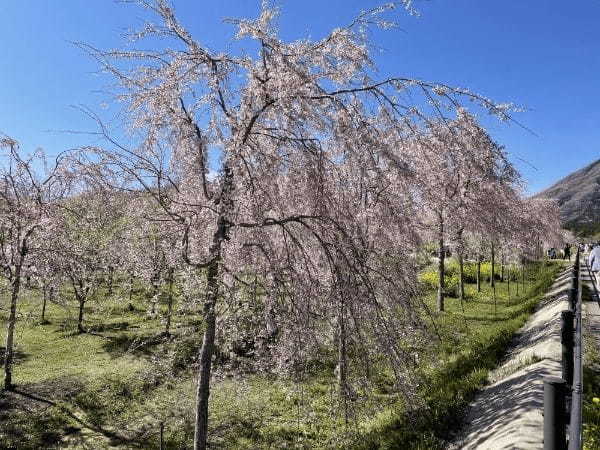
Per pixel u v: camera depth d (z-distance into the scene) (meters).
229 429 8.30
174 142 6.28
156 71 6.23
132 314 18.22
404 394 6.11
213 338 6.13
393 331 5.70
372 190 6.18
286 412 8.65
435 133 5.89
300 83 5.35
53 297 12.81
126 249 7.87
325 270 6.21
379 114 6.05
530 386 6.87
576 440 2.44
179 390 9.57
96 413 9.43
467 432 6.36
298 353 5.80
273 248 6.36
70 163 7.83
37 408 9.63
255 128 6.03
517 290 22.38
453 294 22.45
